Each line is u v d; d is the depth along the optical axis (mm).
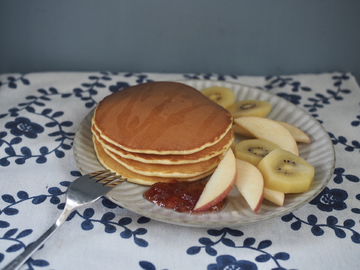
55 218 267
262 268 237
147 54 500
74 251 241
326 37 499
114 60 503
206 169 294
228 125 312
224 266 237
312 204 295
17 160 325
